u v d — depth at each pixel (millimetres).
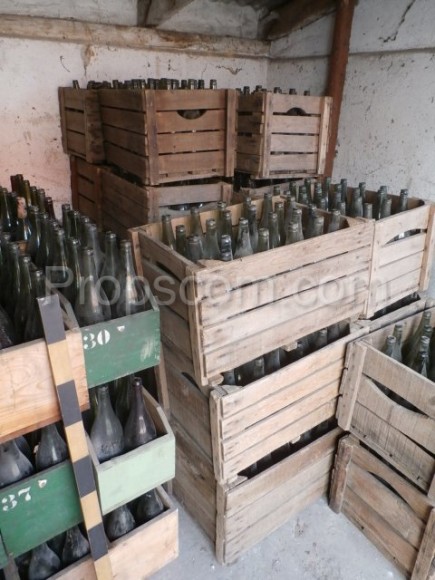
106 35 2502
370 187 2361
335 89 2395
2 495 950
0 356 829
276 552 1537
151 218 1870
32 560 1184
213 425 1273
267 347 1300
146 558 1279
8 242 1125
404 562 1450
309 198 1904
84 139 2266
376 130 2275
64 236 1149
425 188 2107
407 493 1387
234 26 2885
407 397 1328
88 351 1004
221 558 1471
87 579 1170
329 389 1534
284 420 1431
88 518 1089
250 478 1421
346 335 1524
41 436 1079
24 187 1796
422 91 2037
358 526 1617
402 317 1661
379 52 2195
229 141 1959
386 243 1513
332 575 1468
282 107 1903
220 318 1156
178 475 1631
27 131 2469
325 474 1690
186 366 1313
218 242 1468
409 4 2016
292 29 2771
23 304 1071
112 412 1196
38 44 2348
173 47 2723
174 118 1806
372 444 1479
